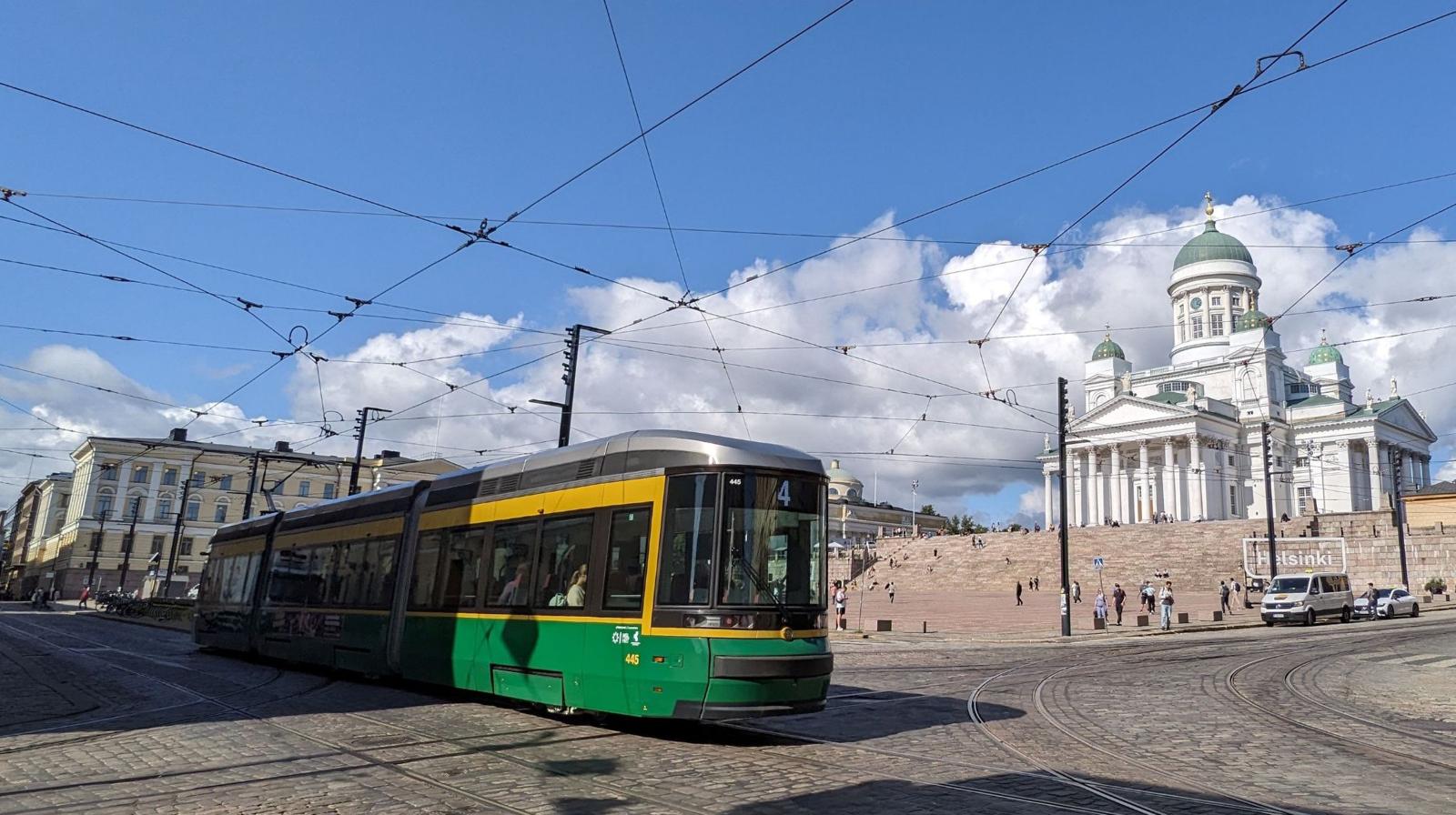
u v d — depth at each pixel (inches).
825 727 450.6
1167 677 698.8
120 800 292.2
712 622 387.5
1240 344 4015.8
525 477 500.7
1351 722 483.8
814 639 404.8
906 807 288.5
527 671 459.2
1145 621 1469.0
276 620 743.1
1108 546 2689.5
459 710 490.6
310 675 693.9
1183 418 3673.7
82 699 536.7
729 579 394.0
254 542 839.7
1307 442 3880.4
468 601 513.3
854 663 840.3
